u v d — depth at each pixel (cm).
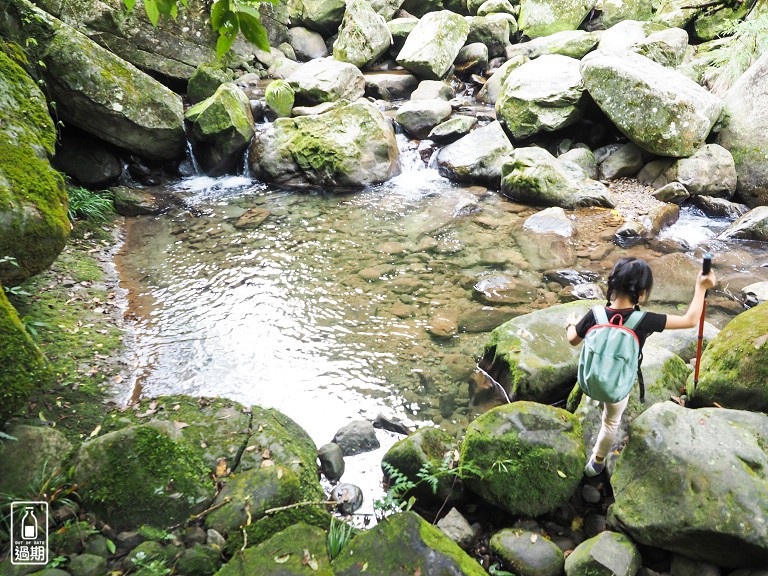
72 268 587
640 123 802
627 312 299
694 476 290
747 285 594
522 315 522
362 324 534
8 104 464
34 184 429
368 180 875
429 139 960
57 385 421
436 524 327
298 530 292
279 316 546
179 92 1064
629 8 1430
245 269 630
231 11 208
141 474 313
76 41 753
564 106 891
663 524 285
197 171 912
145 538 294
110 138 798
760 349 356
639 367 306
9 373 316
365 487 363
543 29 1392
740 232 695
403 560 271
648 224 709
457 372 470
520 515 329
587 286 579
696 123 783
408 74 1212
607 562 283
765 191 779
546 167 791
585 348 302
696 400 378
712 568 284
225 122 861
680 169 790
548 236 698
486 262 643
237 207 798
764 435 322
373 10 1268
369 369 474
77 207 693
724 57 991
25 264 414
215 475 337
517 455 334
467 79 1231
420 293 583
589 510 332
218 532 297
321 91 1031
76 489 308
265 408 404
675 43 980
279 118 935
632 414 365
